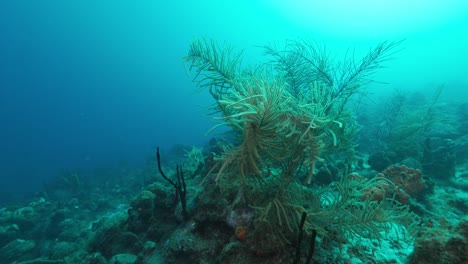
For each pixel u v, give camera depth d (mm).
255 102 2533
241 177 2738
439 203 4586
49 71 101938
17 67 96438
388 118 10344
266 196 3205
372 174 5875
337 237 3049
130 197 12555
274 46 5137
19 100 98688
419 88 31453
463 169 6562
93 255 4633
